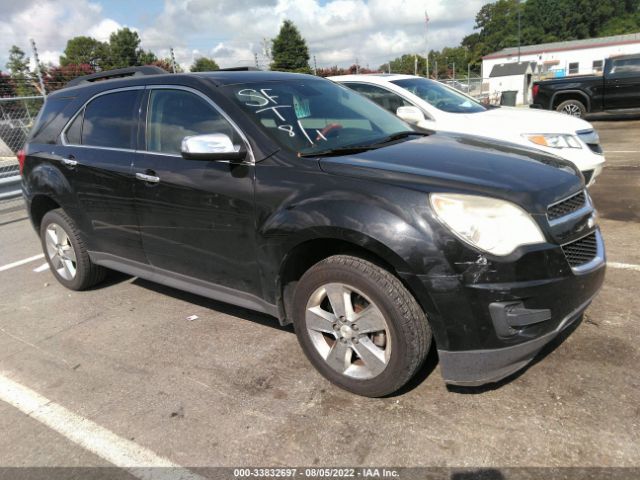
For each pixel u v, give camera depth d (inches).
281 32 1904.5
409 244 91.6
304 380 115.0
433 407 102.1
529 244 91.8
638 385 103.2
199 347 133.3
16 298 177.6
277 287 114.5
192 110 129.8
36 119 179.9
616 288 146.8
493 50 3422.7
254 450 94.7
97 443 99.8
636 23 3250.5
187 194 125.5
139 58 1898.4
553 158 121.6
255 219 113.0
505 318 90.7
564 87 583.8
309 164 108.7
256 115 121.3
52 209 180.4
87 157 152.8
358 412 102.7
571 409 98.0
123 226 147.2
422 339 97.0
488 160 111.7
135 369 125.3
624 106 561.9
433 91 261.1
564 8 3243.1
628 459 85.5
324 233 100.3
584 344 118.7
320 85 152.6
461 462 87.9
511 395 103.4
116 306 164.1
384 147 121.0
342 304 104.1
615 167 331.6
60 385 121.0
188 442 98.0
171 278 142.3
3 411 112.3
